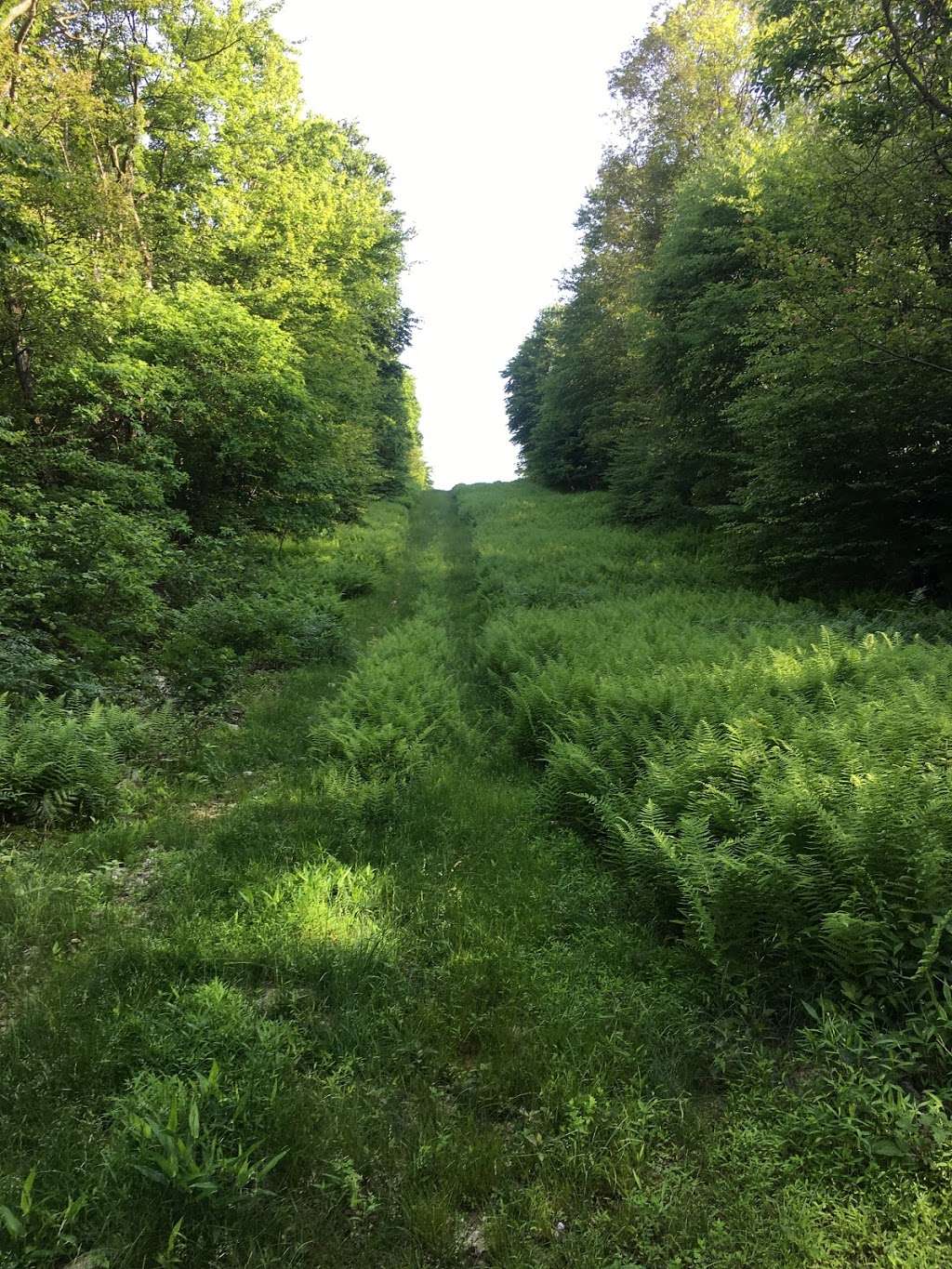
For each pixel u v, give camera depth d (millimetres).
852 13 10758
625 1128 2604
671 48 23922
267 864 4570
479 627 13273
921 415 10367
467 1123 2693
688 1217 2275
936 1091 2691
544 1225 2283
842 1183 2389
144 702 7645
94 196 12508
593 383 32406
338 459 21422
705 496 20438
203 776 6141
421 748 6512
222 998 3254
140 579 9227
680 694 6129
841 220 11227
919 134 10312
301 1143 2533
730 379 17328
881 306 10547
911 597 10742
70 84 12406
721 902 3402
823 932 3246
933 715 4812
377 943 3723
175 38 18125
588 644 8898
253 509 17141
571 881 4441
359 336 24984
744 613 10602
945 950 3137
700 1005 3316
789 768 4094
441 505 45062
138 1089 2721
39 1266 2102
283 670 10016
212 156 18750
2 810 5129
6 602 7625
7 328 11125
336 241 22297
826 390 10492
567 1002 3301
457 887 4402
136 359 12578
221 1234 2195
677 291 18469
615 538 21328
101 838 4891
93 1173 2363
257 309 18531
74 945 3773
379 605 15383
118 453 12445
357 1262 2180
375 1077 2930
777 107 13656
